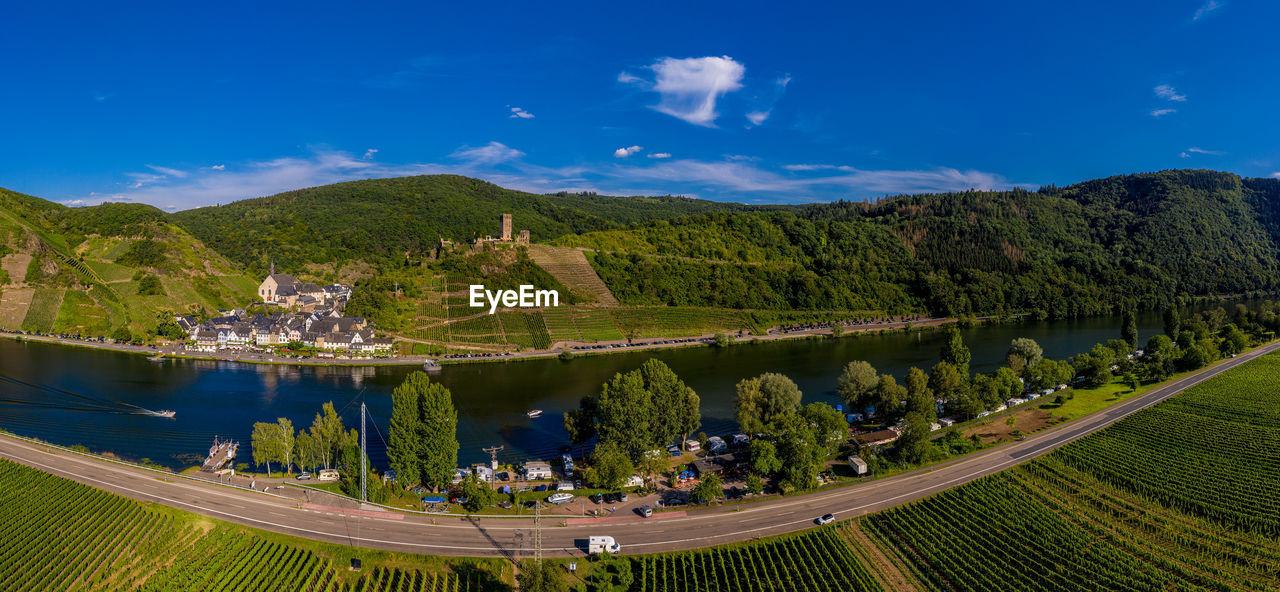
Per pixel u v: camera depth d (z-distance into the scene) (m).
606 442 140.50
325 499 127.12
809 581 105.19
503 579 104.06
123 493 126.75
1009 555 114.06
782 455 142.88
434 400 130.50
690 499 132.25
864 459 147.50
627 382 144.62
